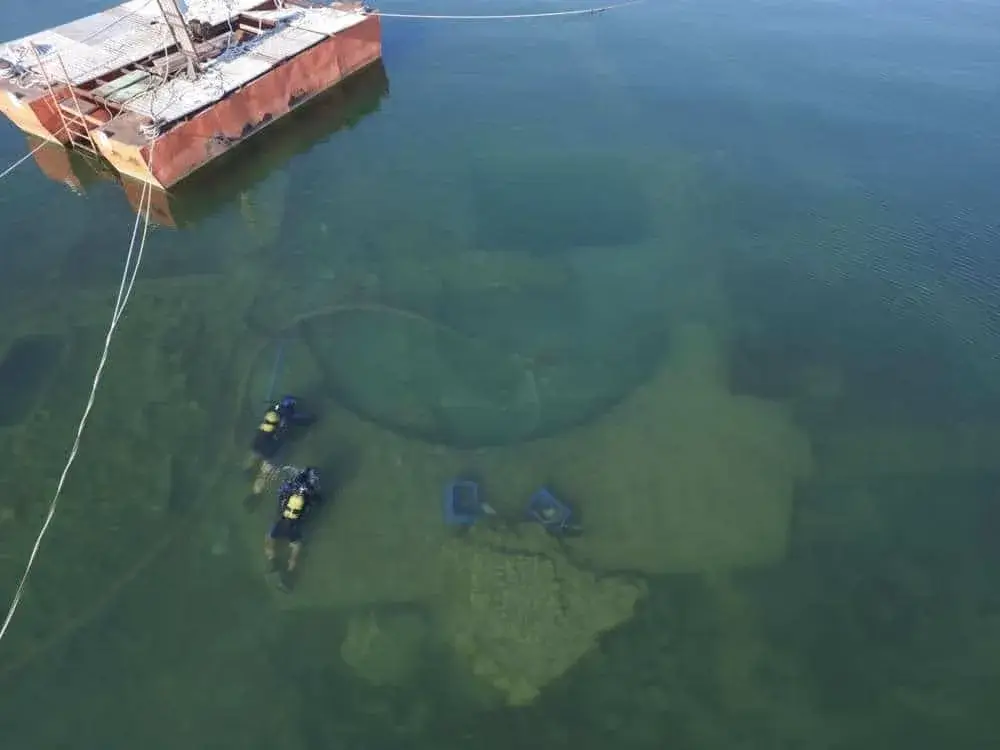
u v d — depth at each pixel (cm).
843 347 1936
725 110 2792
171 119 2309
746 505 1585
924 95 2848
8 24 3231
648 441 1716
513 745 1220
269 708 1263
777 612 1402
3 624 1361
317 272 2128
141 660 1319
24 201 2352
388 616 1365
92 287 2064
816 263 2170
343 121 2745
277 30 2808
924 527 1544
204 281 2089
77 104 2356
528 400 1808
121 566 1450
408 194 2422
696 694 1284
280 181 2462
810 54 3138
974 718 1262
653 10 3512
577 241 2247
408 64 3072
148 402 1753
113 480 1592
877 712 1271
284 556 1452
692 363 1903
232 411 1742
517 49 3183
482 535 1478
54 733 1238
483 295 2080
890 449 1697
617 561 1473
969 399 1803
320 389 1803
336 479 1600
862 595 1429
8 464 1619
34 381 1800
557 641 1323
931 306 2031
